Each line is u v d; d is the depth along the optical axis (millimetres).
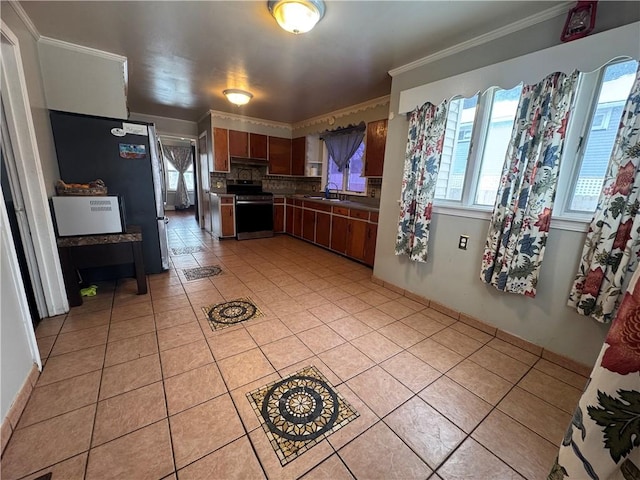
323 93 3543
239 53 2463
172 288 2756
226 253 4094
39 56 2225
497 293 2107
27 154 1894
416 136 2477
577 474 566
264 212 5152
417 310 2514
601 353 553
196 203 6582
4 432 1139
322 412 1366
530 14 1736
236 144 4949
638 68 1391
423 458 1166
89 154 2531
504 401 1495
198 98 3953
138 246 2473
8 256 1315
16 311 1349
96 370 1580
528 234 1832
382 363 1762
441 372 1702
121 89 2635
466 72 2100
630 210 1454
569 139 1699
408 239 2668
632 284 536
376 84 3158
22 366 1357
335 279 3215
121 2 1771
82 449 1134
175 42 2291
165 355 1739
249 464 1107
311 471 1094
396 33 2031
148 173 2848
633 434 494
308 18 1720
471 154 2205
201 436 1213
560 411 1444
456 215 2312
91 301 2420
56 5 1808
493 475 1111
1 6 1642
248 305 2465
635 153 1415
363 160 4000
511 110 1987
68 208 2186
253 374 1606
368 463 1135
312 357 1787
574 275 1726
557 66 1639
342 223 4086
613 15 1489
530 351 1947
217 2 1756
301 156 5332
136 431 1223
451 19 1830
